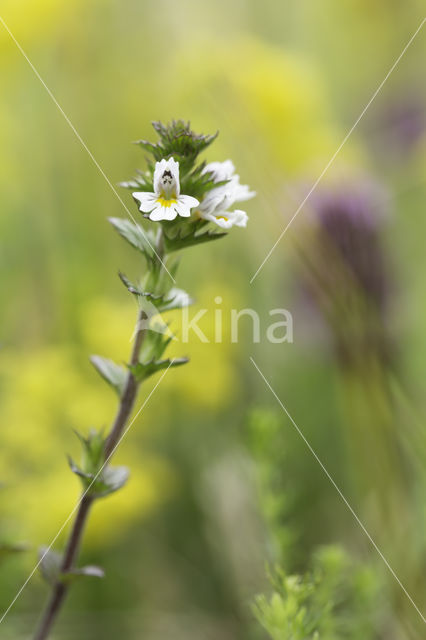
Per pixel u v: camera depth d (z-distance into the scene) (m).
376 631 0.32
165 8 0.48
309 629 0.28
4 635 0.32
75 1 0.45
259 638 0.32
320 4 0.57
